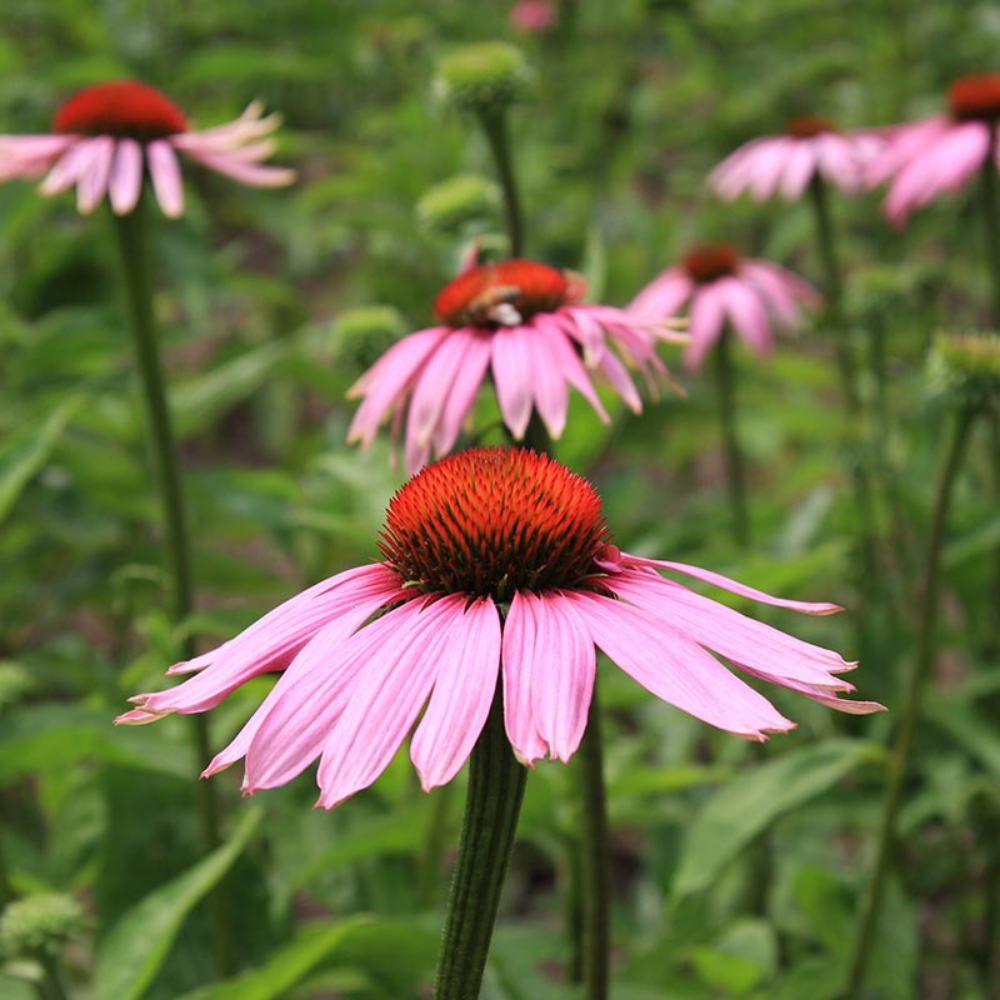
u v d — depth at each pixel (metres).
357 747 0.56
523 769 0.64
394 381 0.75
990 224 0.98
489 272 0.75
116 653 1.04
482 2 1.71
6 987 0.81
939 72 1.40
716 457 1.34
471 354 0.74
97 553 1.02
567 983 0.84
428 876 0.82
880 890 0.83
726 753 0.93
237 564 0.97
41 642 1.12
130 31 1.34
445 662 0.58
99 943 0.82
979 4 1.41
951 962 0.93
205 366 1.24
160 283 1.32
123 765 0.83
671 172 1.66
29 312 1.16
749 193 1.34
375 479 0.86
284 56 1.54
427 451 0.74
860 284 1.01
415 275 1.17
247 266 1.57
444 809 0.82
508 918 1.00
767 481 1.27
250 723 0.58
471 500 0.64
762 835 0.91
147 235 0.83
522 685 0.57
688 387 1.11
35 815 1.00
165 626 0.84
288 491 0.95
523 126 1.36
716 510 1.05
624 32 1.57
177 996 0.82
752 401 1.10
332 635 0.61
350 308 1.38
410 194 1.19
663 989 0.85
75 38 1.42
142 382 0.82
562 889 0.91
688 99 1.56
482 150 1.21
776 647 0.61
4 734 0.79
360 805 0.87
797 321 1.05
